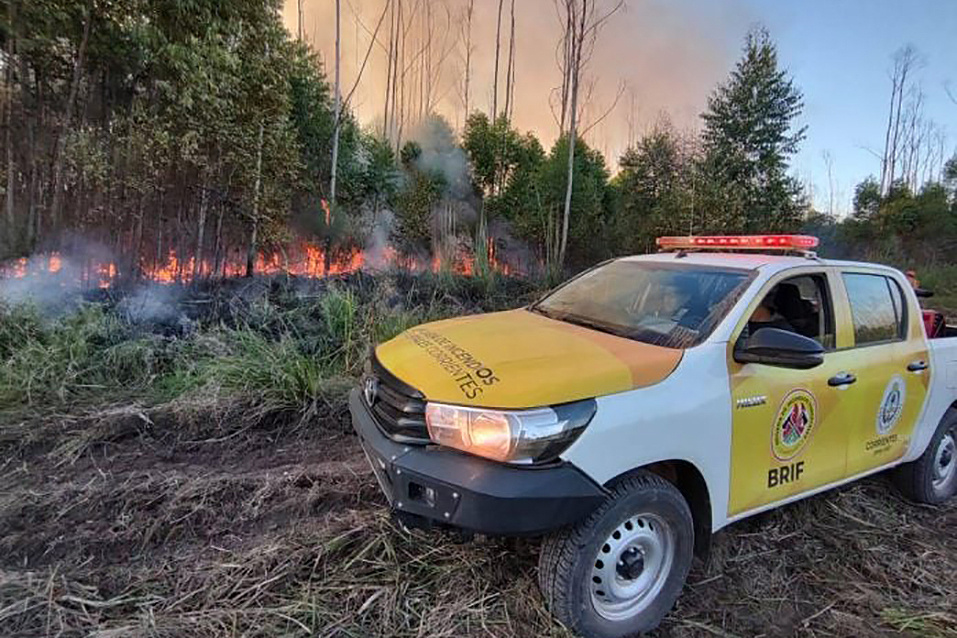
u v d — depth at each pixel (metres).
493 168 13.84
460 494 2.11
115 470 3.48
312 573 2.65
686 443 2.44
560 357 2.48
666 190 15.00
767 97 14.71
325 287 7.57
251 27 7.61
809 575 3.01
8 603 2.33
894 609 2.77
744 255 3.44
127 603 2.40
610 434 2.24
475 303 8.19
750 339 2.65
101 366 4.83
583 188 12.92
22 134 6.22
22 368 4.54
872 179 23.86
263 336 5.69
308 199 10.29
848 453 3.20
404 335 3.09
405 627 2.37
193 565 2.67
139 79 6.98
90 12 6.02
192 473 3.49
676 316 2.89
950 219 20.91
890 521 3.62
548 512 2.11
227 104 7.32
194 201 7.74
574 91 11.00
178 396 4.49
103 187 6.72
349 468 3.65
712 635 2.54
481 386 2.28
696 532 2.65
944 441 3.91
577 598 2.29
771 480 2.82
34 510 2.99
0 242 6.02
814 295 3.20
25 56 6.02
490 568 2.72
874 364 3.29
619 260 3.79
